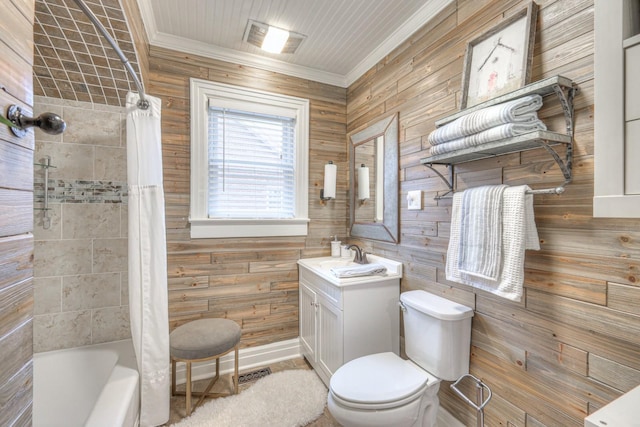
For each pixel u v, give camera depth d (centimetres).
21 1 59
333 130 251
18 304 58
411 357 154
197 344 164
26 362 61
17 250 58
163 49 198
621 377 91
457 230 134
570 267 104
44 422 151
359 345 172
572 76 102
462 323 137
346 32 191
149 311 158
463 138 124
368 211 222
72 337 172
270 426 157
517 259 108
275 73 230
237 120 222
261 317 225
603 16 91
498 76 126
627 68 86
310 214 242
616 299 92
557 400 107
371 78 221
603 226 95
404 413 119
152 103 159
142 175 158
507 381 125
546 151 111
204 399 178
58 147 169
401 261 187
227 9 170
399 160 189
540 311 113
